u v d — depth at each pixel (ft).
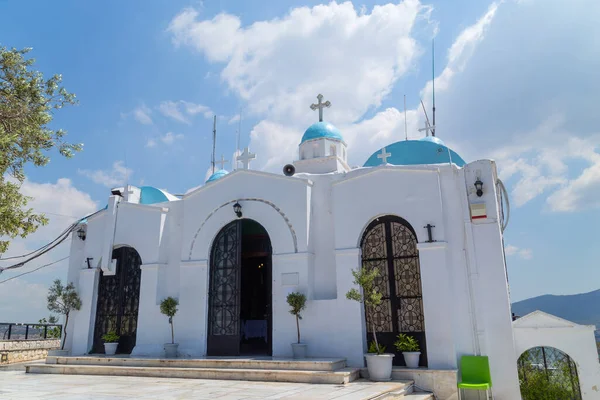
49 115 27.63
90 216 51.03
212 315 43.04
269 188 42.78
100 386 30.86
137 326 44.93
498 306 33.04
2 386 31.27
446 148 46.60
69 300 47.96
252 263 58.08
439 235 35.29
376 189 38.24
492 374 32.24
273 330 39.37
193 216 45.65
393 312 36.29
